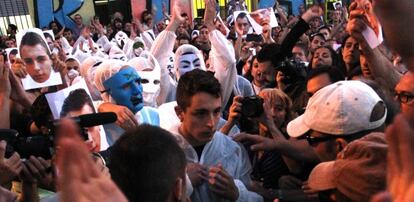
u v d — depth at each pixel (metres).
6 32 14.03
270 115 2.30
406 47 0.78
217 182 1.90
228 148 2.12
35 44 3.28
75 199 0.65
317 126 1.69
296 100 2.96
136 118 2.50
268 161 2.28
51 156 1.72
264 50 3.82
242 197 1.96
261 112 2.27
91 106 2.15
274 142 2.07
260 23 6.33
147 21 11.16
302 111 2.75
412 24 0.77
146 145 1.20
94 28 10.81
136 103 2.64
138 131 1.25
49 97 2.11
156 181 1.17
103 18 14.49
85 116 1.66
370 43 2.08
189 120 2.00
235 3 10.48
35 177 1.68
